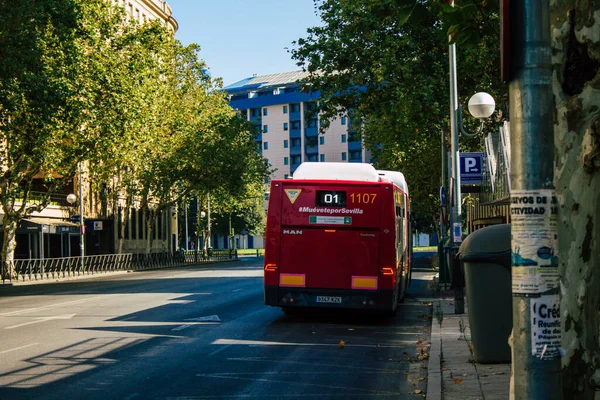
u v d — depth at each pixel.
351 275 16.77
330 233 16.84
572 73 4.34
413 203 57.12
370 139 53.81
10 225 40.50
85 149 41.81
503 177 23.81
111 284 33.97
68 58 35.00
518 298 3.69
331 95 33.44
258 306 20.61
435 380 9.28
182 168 61.22
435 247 118.19
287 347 12.93
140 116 43.62
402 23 7.31
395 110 32.66
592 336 4.26
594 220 4.26
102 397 8.74
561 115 4.35
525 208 3.70
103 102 40.47
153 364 11.09
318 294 16.80
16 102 32.00
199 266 62.91
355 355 12.06
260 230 114.62
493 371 9.85
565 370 4.24
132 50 42.59
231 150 63.22
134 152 51.28
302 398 8.74
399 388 9.32
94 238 63.22
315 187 16.97
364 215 16.81
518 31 3.74
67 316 18.03
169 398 8.72
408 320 17.36
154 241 77.69
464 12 7.26
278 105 144.88
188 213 104.56
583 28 4.33
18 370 10.56
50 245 56.03
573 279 4.26
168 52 58.50
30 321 17.02
